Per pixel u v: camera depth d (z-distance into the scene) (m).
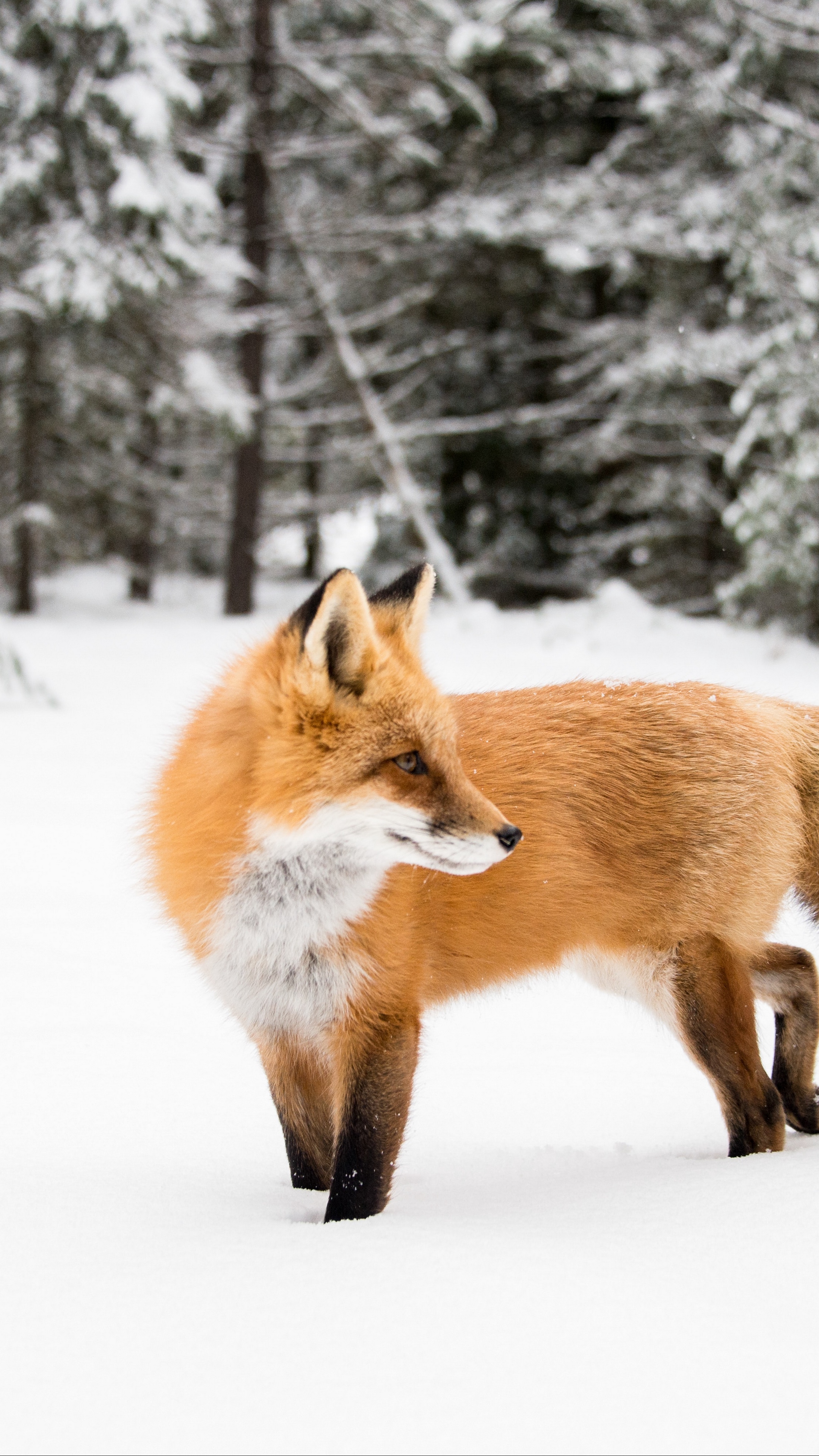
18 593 30.05
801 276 23.27
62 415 28.75
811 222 24.45
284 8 28.72
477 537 31.97
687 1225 3.56
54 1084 5.10
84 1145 4.48
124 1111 4.89
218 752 4.41
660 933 4.93
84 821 10.40
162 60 23.17
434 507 32.25
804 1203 3.67
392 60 28.52
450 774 4.29
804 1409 2.58
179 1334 2.88
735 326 27.20
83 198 23.86
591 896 4.87
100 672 20.17
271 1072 4.52
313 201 32.31
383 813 4.23
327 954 4.27
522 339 32.69
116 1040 5.71
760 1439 2.47
